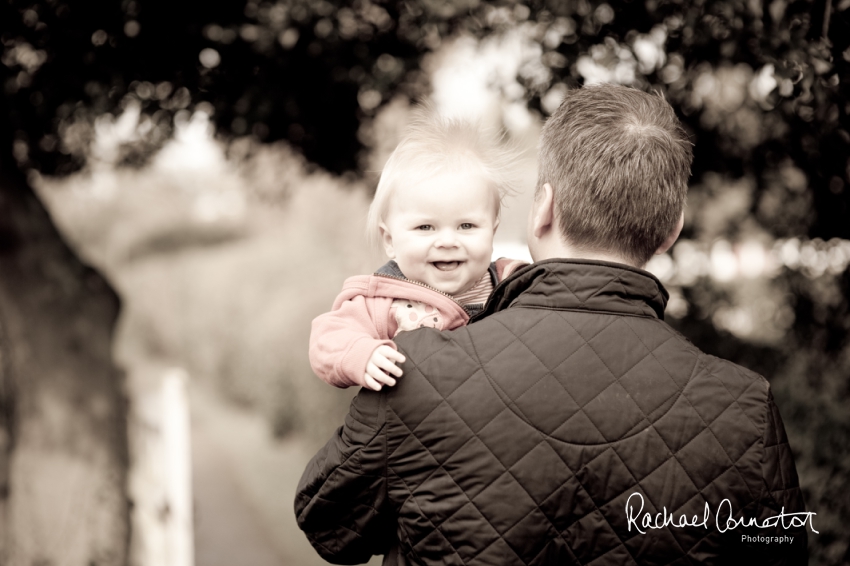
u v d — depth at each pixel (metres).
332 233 11.16
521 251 1.89
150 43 3.99
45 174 5.39
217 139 4.82
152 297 17.00
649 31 2.91
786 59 2.30
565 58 3.01
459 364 1.22
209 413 11.48
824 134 2.60
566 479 1.16
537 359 1.20
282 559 6.12
